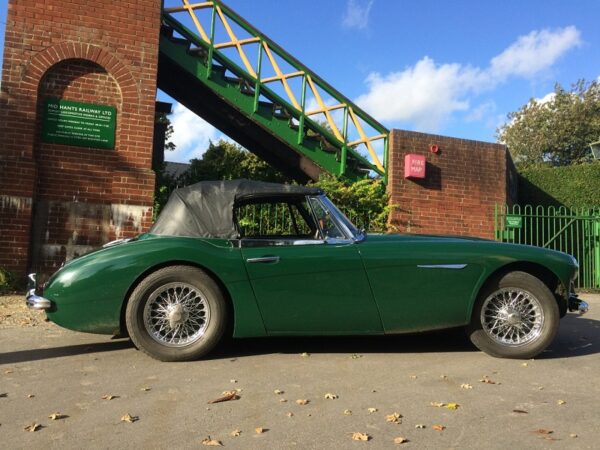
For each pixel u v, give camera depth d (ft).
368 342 17.38
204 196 15.71
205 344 14.64
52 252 27.32
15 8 27.32
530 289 15.53
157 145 41.78
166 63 33.65
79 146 28.14
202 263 14.61
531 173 48.49
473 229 36.50
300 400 11.74
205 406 11.35
